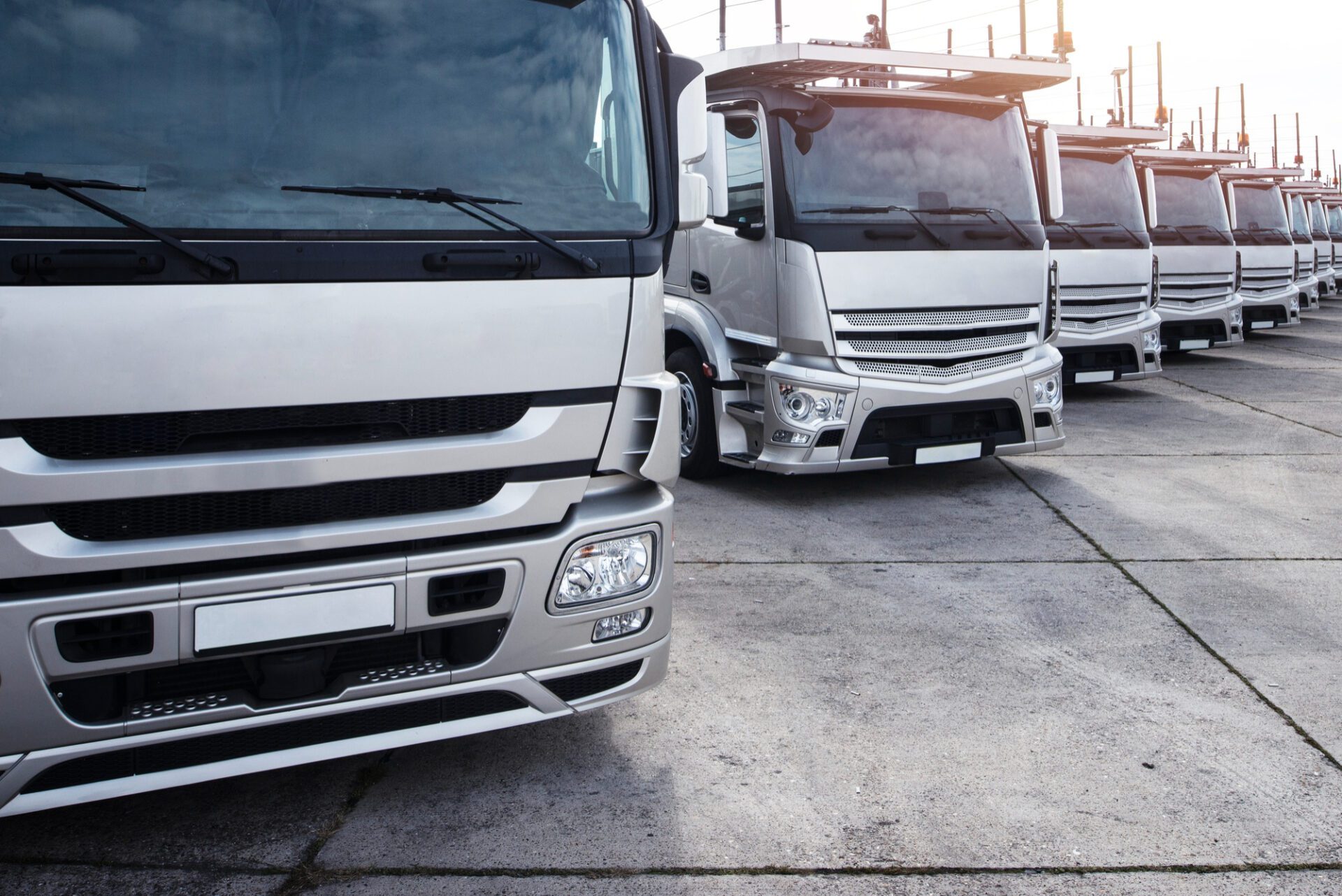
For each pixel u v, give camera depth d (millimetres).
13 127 2545
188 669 2789
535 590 3062
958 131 7023
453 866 2902
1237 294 13758
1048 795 3291
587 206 3125
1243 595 5188
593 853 2969
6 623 2557
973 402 6789
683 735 3701
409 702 2992
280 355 2707
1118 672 4254
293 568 2789
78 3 2629
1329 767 3479
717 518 6609
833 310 6391
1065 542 6094
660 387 3225
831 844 3020
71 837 3039
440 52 3010
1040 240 7094
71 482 2555
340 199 2795
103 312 2551
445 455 2896
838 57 6477
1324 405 11219
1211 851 2990
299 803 3242
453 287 2881
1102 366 10852
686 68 3398
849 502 7047
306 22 2854
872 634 4652
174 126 2686
